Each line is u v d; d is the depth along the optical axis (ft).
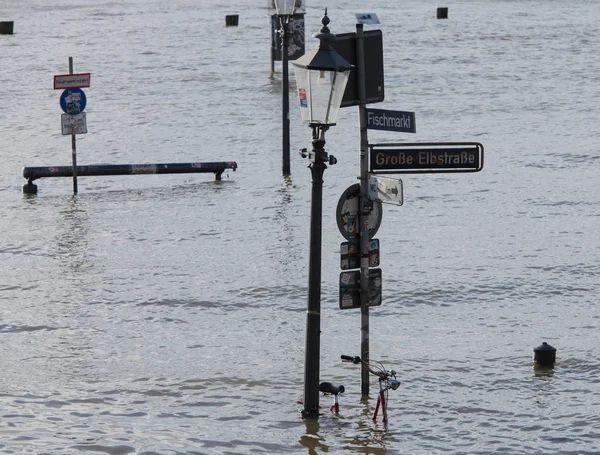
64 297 185.57
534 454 123.54
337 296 186.09
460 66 493.77
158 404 138.21
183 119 370.12
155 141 333.42
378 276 137.80
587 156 305.12
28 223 239.50
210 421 132.77
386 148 133.39
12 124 366.63
